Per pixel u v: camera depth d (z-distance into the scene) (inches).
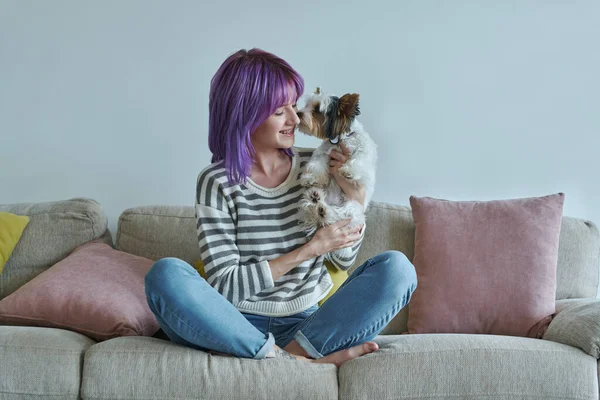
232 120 79.1
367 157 80.2
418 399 72.1
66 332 82.5
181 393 71.4
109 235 108.7
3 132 116.3
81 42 115.3
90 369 73.2
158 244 103.3
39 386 74.2
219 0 114.1
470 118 111.7
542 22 110.7
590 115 110.8
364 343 76.3
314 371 72.6
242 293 75.8
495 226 93.7
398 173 112.6
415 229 99.3
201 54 114.6
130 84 115.3
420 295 93.7
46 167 116.2
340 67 113.0
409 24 112.0
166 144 115.4
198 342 73.2
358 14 112.5
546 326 87.8
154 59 115.0
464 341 75.6
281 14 113.6
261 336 74.2
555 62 110.8
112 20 115.0
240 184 80.8
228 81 79.4
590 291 98.7
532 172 111.7
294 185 82.6
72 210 105.3
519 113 111.3
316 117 79.8
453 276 92.0
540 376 72.3
